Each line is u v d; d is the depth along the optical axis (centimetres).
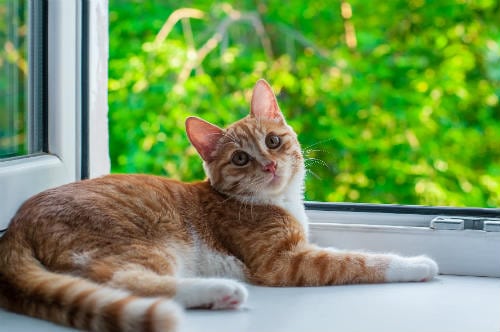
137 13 336
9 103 158
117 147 321
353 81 333
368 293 140
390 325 117
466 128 320
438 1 331
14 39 159
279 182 165
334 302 132
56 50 160
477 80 323
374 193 318
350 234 164
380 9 340
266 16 344
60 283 118
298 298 136
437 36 330
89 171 174
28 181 151
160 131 319
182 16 335
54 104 162
